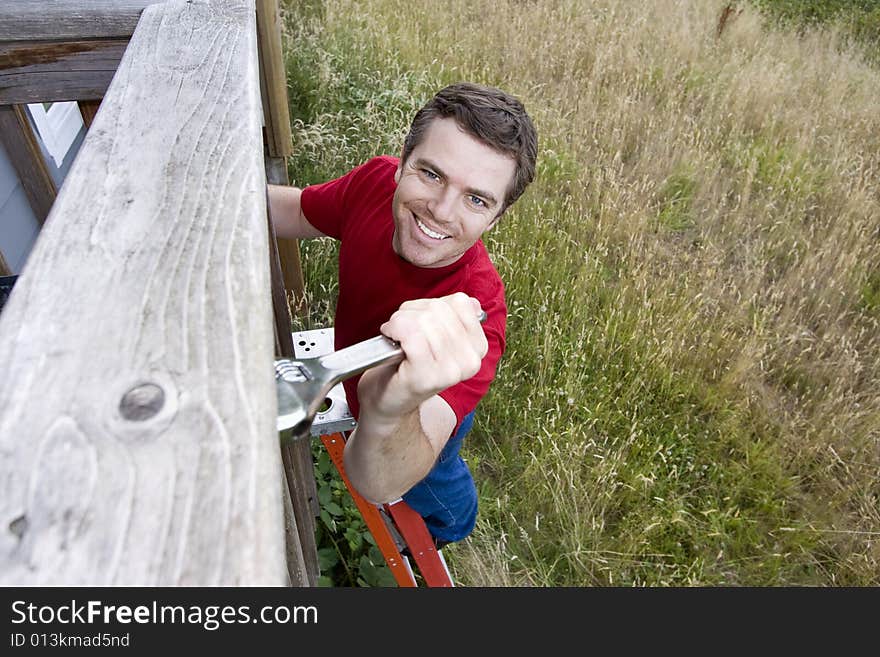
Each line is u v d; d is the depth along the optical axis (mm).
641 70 5164
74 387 396
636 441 2658
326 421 1460
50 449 366
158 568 328
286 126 2268
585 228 3514
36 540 333
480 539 2371
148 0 1230
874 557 2441
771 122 4930
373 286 1290
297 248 2584
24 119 1620
